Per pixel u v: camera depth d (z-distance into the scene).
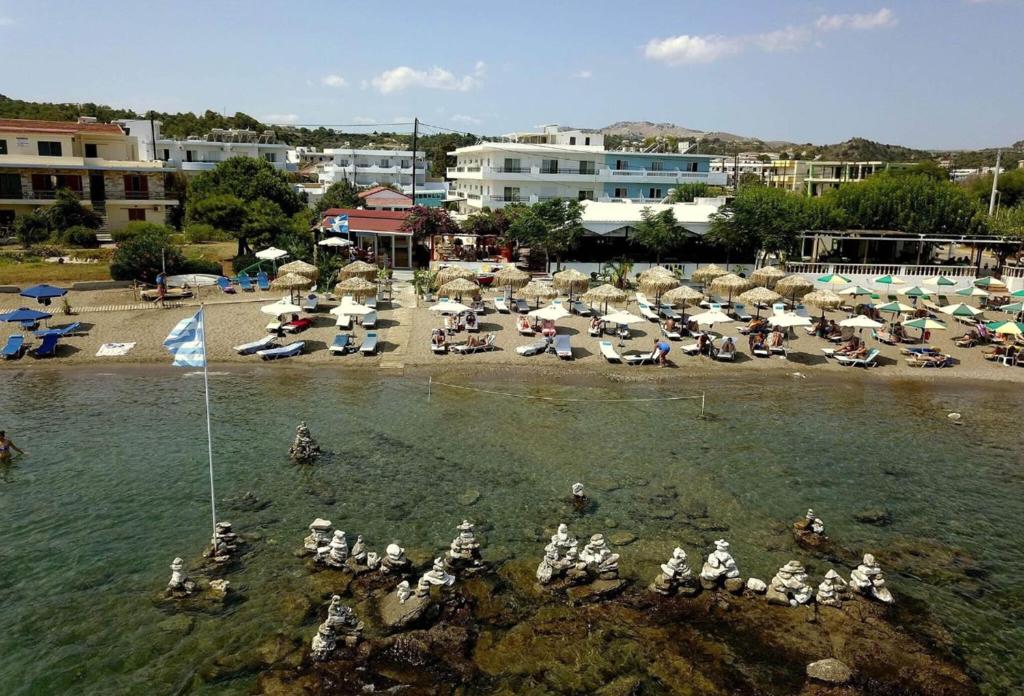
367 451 24.81
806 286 40.97
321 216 68.75
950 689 14.08
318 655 14.52
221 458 23.92
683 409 29.89
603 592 16.89
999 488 23.22
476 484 22.58
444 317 41.22
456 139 146.12
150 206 66.31
